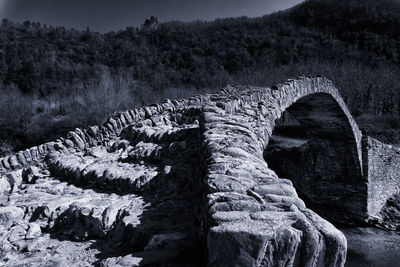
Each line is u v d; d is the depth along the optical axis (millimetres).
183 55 73312
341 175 16703
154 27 105438
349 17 100438
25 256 3688
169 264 2783
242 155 3703
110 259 3092
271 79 43625
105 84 21672
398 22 88250
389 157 18203
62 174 6957
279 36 91688
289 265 1917
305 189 17750
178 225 3633
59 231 4383
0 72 46469
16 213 4777
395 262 12070
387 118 36812
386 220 16844
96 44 73938
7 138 23703
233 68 69188
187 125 8859
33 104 30062
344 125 15109
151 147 6957
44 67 50281
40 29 80688
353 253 12984
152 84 46812
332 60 67375
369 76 44156
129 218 3947
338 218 16750
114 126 9398
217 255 1908
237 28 99312
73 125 22203
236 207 2344
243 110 6730
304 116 15219
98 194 5426
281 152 19047
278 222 2041
